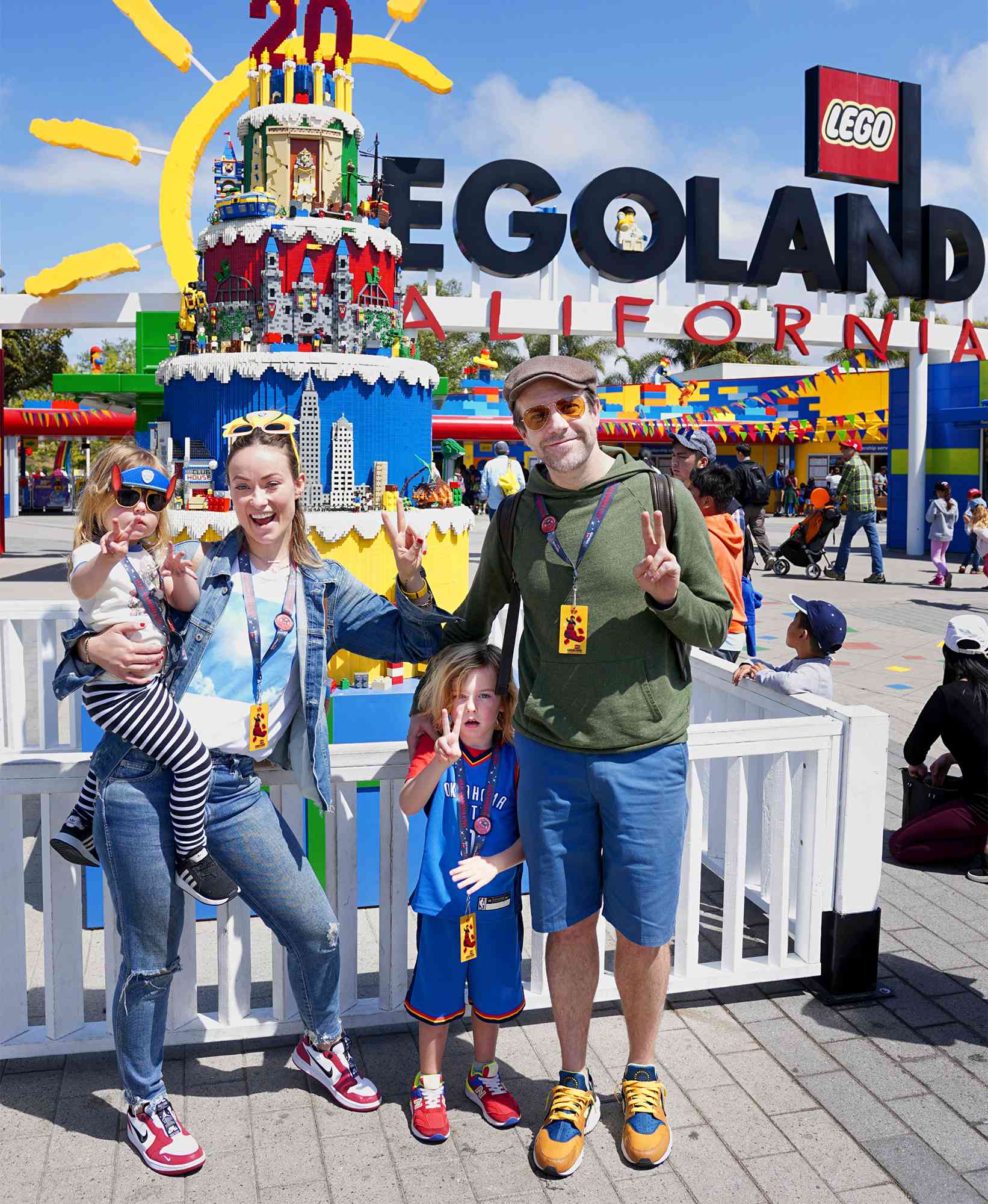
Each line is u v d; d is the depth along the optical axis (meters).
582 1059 2.84
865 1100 3.02
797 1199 2.61
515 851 2.86
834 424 30.42
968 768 4.74
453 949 2.83
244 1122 2.89
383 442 5.50
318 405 5.29
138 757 2.49
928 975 3.81
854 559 19.67
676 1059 3.23
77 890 3.10
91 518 2.34
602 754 2.63
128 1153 2.75
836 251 16.77
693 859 3.46
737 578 5.39
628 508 2.60
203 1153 2.72
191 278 10.91
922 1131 2.88
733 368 42.03
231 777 2.62
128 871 2.51
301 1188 2.62
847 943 3.56
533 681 2.73
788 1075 3.15
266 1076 3.12
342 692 4.38
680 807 2.71
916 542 20.36
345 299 5.61
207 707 2.59
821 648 4.37
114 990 2.97
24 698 5.15
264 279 5.53
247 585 2.66
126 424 25.11
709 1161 2.75
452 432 25.69
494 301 14.25
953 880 4.77
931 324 18.09
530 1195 2.61
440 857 2.83
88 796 2.71
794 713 3.96
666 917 2.72
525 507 2.71
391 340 5.84
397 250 6.00
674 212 14.98
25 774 2.96
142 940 2.58
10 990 3.08
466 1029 3.40
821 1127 2.89
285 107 5.73
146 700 2.40
